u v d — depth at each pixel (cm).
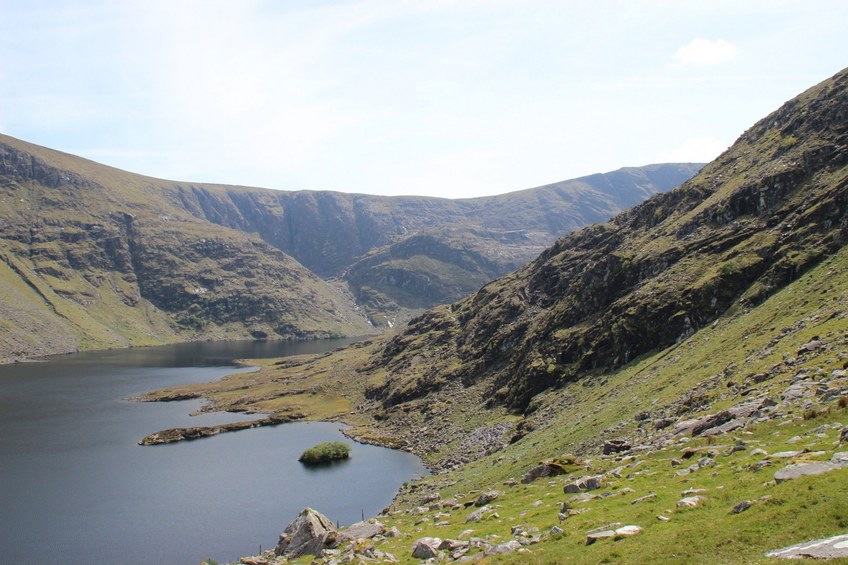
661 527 3183
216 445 16150
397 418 17812
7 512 10819
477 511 5247
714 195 16175
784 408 4819
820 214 11738
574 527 3678
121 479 12888
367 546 4700
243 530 9869
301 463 14025
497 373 17625
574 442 8731
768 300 10488
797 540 2481
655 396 8894
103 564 8675
